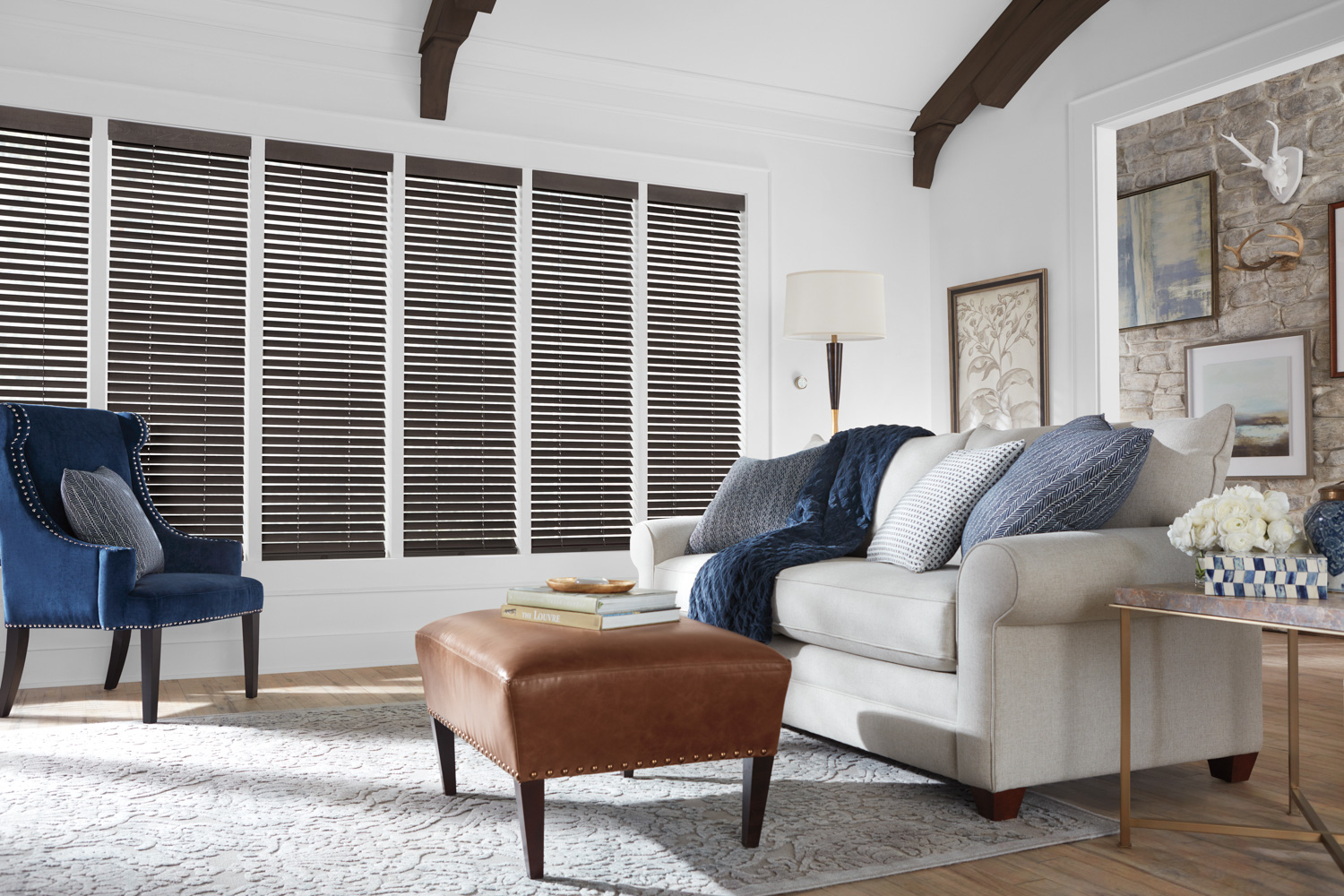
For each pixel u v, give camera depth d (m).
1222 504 2.09
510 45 4.74
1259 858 2.10
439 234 4.70
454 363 4.72
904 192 5.84
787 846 2.15
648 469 5.11
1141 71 4.69
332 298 4.50
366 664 4.48
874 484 3.45
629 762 2.01
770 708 2.12
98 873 1.97
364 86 4.56
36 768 2.75
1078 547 2.33
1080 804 2.48
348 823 2.29
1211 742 2.56
